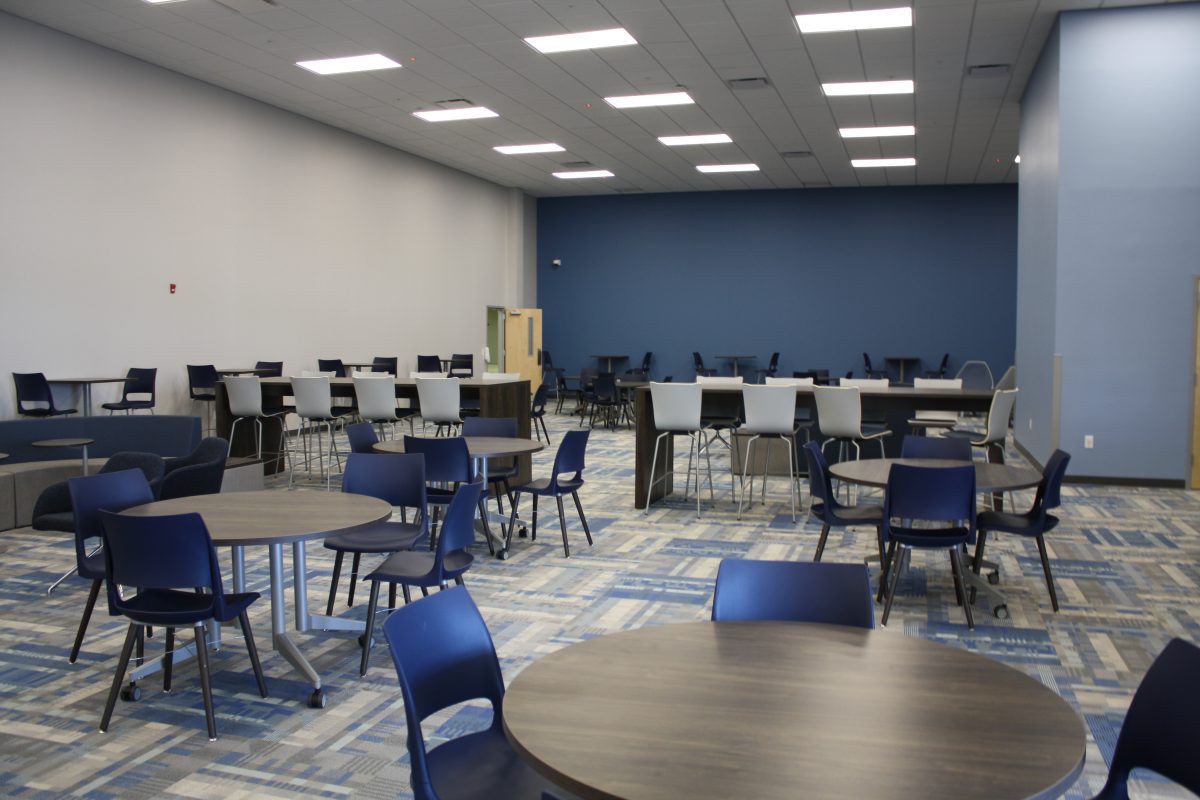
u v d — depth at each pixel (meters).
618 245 17.50
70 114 8.27
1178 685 1.66
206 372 9.32
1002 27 7.86
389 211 13.13
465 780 1.87
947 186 15.75
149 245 9.16
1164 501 7.06
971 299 15.71
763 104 10.56
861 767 1.38
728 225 16.86
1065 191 7.62
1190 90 7.34
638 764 1.39
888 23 7.78
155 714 3.19
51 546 5.72
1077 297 7.66
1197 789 1.59
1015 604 4.46
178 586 2.94
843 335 16.34
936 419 8.41
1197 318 7.43
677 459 9.67
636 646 1.96
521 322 16.33
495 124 11.66
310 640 3.95
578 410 13.95
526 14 7.59
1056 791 1.33
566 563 5.28
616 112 10.98
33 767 2.79
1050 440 7.88
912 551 5.60
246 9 7.50
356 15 7.65
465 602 2.07
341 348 12.16
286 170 11.05
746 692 1.69
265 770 2.78
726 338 16.98
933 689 1.71
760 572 2.29
